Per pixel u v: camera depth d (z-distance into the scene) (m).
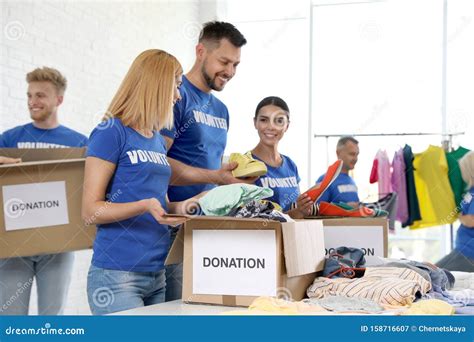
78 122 3.52
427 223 4.99
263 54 4.91
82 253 3.49
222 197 1.53
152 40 4.12
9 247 1.95
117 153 1.64
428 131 5.08
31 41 3.16
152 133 1.76
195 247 1.54
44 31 3.25
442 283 1.77
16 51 3.06
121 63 3.89
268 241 1.48
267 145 2.22
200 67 2.14
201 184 2.13
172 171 2.01
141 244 1.67
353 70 5.16
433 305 1.30
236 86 4.77
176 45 4.26
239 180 1.96
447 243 5.07
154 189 1.71
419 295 1.54
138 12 4.00
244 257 1.49
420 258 5.18
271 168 2.21
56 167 1.98
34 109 2.49
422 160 5.04
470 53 4.98
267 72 4.91
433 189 4.98
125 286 1.66
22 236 1.96
